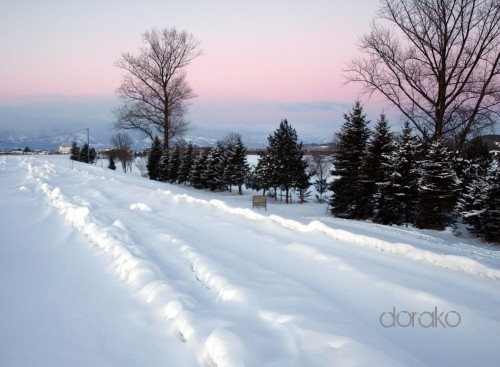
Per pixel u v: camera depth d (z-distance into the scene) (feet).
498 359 11.24
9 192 45.03
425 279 17.69
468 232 50.67
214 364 10.36
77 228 26.58
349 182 69.92
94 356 11.04
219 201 38.68
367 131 72.28
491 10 65.98
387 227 45.70
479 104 69.31
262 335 11.68
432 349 11.72
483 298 15.70
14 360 10.64
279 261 20.25
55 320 13.20
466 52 70.64
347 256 20.92
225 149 135.33
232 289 15.02
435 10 69.72
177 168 152.56
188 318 12.57
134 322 13.19
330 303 14.26
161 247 22.20
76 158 196.65
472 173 59.41
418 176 57.82
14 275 17.63
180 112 173.06
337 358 10.19
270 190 119.34
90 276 17.66
